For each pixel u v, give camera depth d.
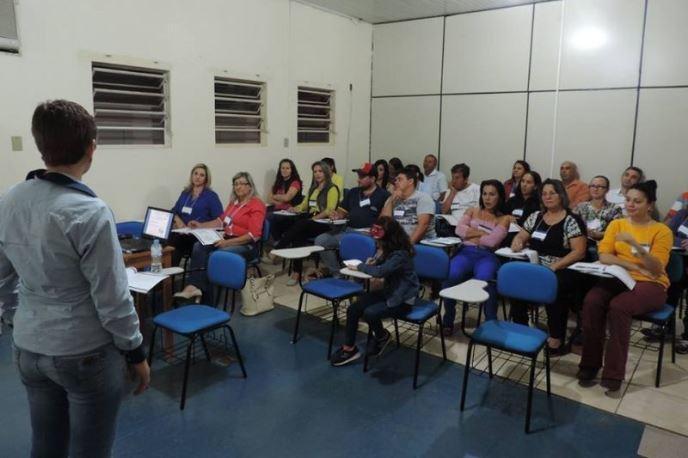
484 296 2.81
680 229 4.08
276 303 4.39
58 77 4.12
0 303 1.48
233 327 3.86
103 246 1.29
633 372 3.17
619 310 2.89
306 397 2.84
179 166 5.09
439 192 6.42
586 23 5.56
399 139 7.16
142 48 4.64
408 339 3.66
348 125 7.06
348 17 6.75
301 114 6.47
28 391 1.43
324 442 2.42
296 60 6.15
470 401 2.81
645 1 5.20
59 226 1.25
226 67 5.37
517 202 5.16
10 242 1.32
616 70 5.45
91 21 4.27
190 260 4.41
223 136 5.62
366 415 2.66
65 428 1.48
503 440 2.45
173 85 4.93
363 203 4.81
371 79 7.30
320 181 5.46
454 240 4.11
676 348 3.47
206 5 5.10
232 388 2.93
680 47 5.07
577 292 3.48
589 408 2.75
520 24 5.99
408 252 3.09
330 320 4.03
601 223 4.54
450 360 3.33
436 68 6.70
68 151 1.30
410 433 2.50
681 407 2.76
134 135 4.83
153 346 3.23
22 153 3.97
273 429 2.53
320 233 5.18
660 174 5.33
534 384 3.01
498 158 6.36
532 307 3.94
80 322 1.32
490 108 6.34
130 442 2.39
